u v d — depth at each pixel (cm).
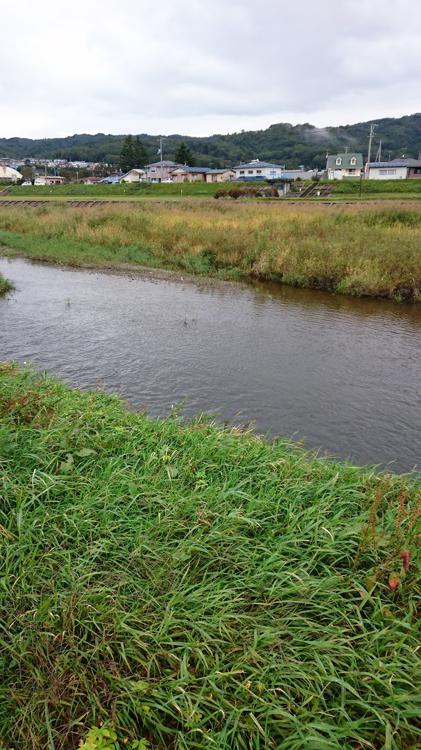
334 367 765
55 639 230
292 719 201
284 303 1157
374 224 1831
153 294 1223
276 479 357
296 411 615
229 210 2506
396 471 497
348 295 1241
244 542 294
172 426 432
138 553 278
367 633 237
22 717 204
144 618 242
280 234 1591
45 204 3597
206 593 257
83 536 293
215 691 212
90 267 1535
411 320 1035
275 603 256
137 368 732
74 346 825
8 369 543
